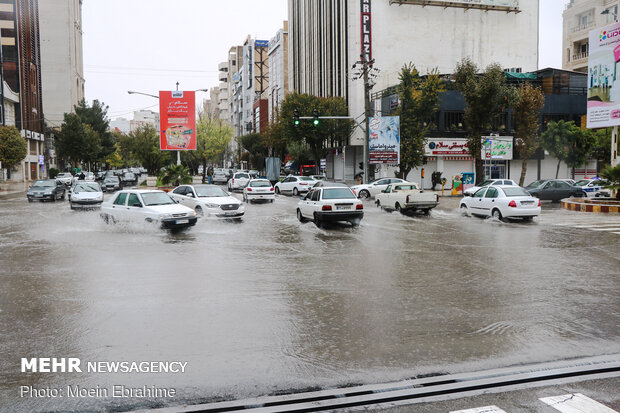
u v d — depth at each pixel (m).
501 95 32.66
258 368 5.00
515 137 43.59
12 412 4.11
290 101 48.94
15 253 12.03
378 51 53.47
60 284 8.67
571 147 41.03
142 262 10.80
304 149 59.28
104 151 92.62
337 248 12.82
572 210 23.89
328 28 59.81
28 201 32.28
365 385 4.60
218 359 5.23
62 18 92.50
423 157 38.91
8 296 7.84
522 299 7.66
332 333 6.07
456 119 43.59
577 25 53.16
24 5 69.75
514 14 57.94
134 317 6.71
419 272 9.72
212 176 59.41
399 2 53.38
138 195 17.23
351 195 18.09
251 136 80.19
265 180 31.42
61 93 92.69
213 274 9.54
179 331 6.12
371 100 49.88
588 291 8.15
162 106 42.72
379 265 10.46
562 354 5.36
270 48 93.25
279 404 4.25
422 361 5.18
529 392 4.46
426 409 4.14
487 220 19.69
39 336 5.95
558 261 10.84
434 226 17.72
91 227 17.66
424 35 54.75
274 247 13.01
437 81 36.00
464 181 35.19
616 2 48.06
